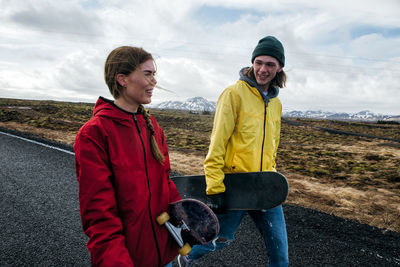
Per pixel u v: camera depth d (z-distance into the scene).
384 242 3.00
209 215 1.30
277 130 1.97
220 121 1.69
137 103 1.15
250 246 2.79
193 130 21.03
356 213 3.90
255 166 1.78
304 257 2.62
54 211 3.28
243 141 1.75
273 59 1.69
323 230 3.21
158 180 1.25
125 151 1.09
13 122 12.10
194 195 2.02
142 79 1.07
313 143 17.09
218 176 1.69
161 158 1.24
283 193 1.62
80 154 0.99
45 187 4.04
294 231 3.14
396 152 13.45
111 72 1.08
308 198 4.50
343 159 10.61
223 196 1.75
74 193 3.87
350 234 3.15
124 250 0.96
